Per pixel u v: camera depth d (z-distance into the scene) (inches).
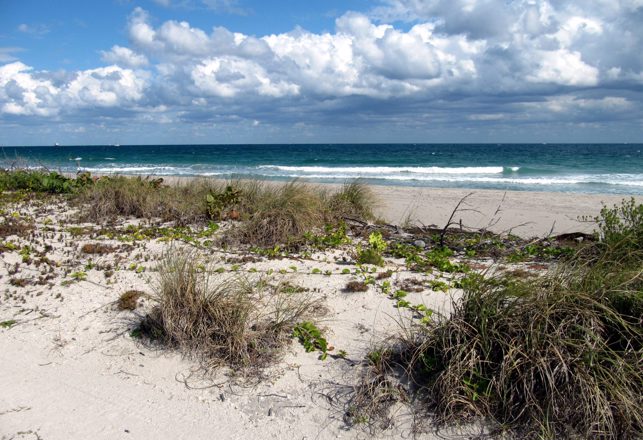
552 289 135.5
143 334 163.9
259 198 333.4
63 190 420.5
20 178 439.8
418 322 165.5
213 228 293.0
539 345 125.0
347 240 279.4
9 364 150.3
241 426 127.0
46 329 169.0
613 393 115.6
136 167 1252.5
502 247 274.1
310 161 1670.8
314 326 162.1
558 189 750.5
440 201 538.3
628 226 223.1
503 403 123.6
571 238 303.6
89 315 177.3
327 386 139.3
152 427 126.5
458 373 127.0
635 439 114.0
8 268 215.6
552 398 118.0
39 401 134.8
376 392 132.3
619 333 129.2
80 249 246.7
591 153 2388.0
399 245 269.4
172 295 161.5
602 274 141.3
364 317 171.9
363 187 396.8
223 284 173.0
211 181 402.0
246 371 146.7
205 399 136.6
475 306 139.4
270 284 198.4
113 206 337.4
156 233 285.6
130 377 145.6
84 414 130.3
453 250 273.9
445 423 125.0
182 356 153.5
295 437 123.7
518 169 1226.6
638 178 954.1
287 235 271.1
